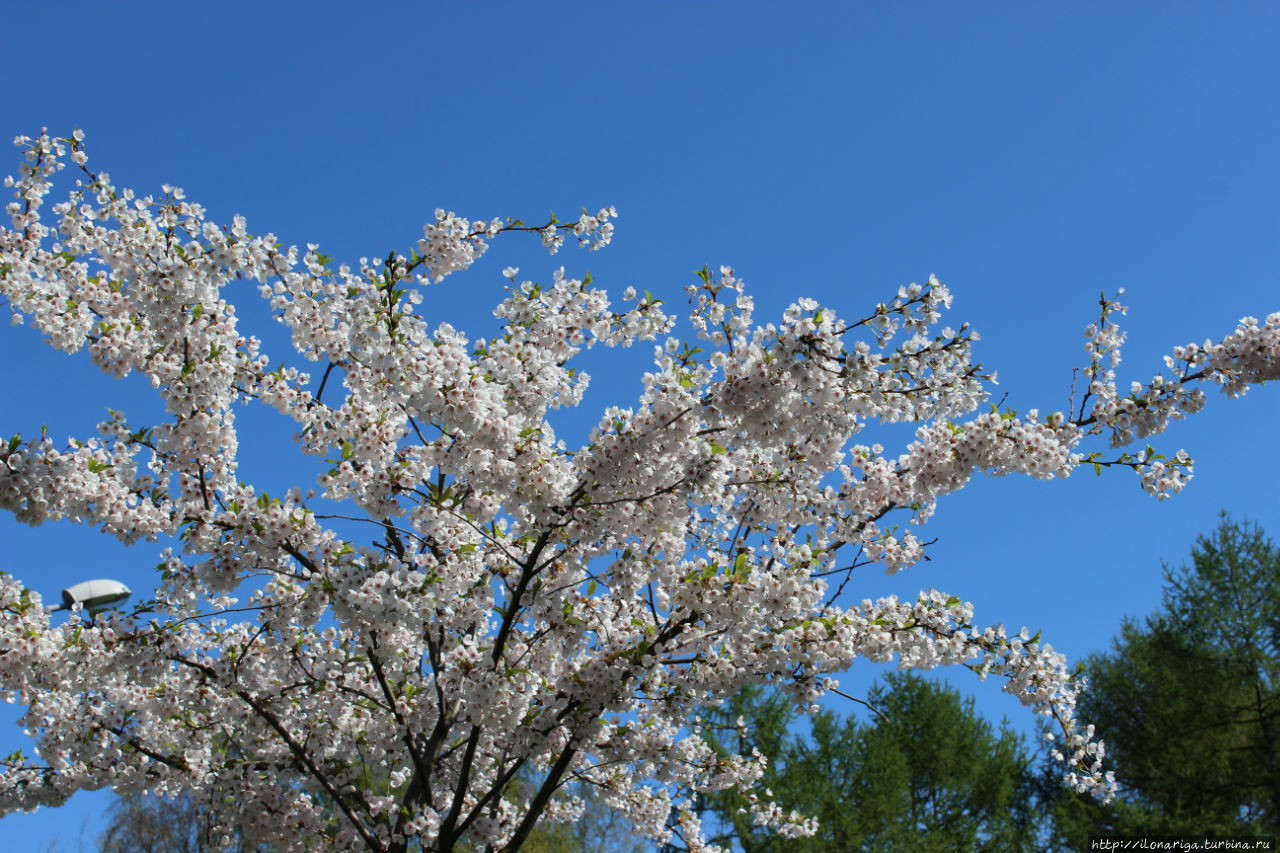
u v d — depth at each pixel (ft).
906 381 15.30
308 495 17.07
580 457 16.61
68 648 17.87
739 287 15.60
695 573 17.06
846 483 19.75
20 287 16.17
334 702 21.77
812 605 17.24
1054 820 60.18
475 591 18.85
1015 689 19.45
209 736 23.32
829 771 59.72
